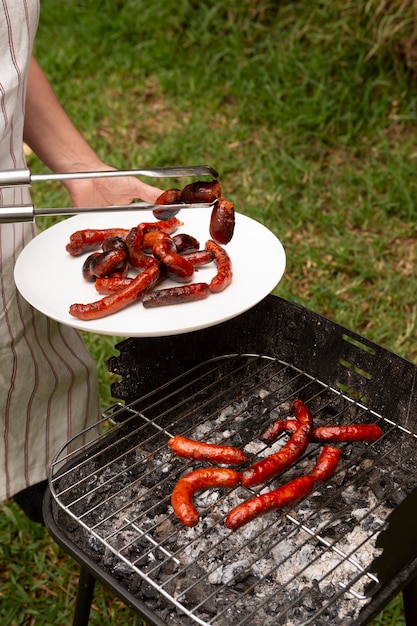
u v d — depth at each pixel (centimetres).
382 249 197
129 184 126
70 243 114
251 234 118
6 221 98
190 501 99
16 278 111
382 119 239
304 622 96
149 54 274
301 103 246
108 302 104
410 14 235
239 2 267
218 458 104
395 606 134
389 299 185
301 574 101
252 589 99
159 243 110
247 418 120
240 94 252
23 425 129
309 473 111
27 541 146
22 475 132
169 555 100
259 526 105
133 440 117
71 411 133
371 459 113
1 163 113
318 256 194
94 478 111
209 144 234
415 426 113
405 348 174
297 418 111
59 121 126
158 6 281
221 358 125
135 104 256
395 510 95
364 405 118
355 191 218
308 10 258
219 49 267
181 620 97
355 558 102
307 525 105
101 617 136
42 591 140
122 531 106
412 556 96
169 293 105
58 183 220
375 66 245
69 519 105
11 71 110
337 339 118
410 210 206
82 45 280
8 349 122
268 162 227
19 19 109
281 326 122
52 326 126
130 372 118
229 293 109
